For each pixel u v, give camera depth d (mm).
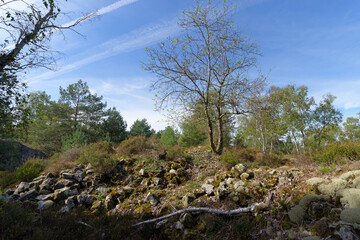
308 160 7258
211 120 12039
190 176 8359
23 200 6324
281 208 4129
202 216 4508
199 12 10625
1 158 12055
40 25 6191
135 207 5887
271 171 6301
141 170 8234
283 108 25328
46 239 3412
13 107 5824
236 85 10516
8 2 5352
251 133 26984
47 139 22297
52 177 8180
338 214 3398
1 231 3541
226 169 8352
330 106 26266
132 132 30016
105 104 26500
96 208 6074
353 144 7043
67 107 23906
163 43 10453
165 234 4383
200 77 11008
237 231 3871
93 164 8234
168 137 18922
